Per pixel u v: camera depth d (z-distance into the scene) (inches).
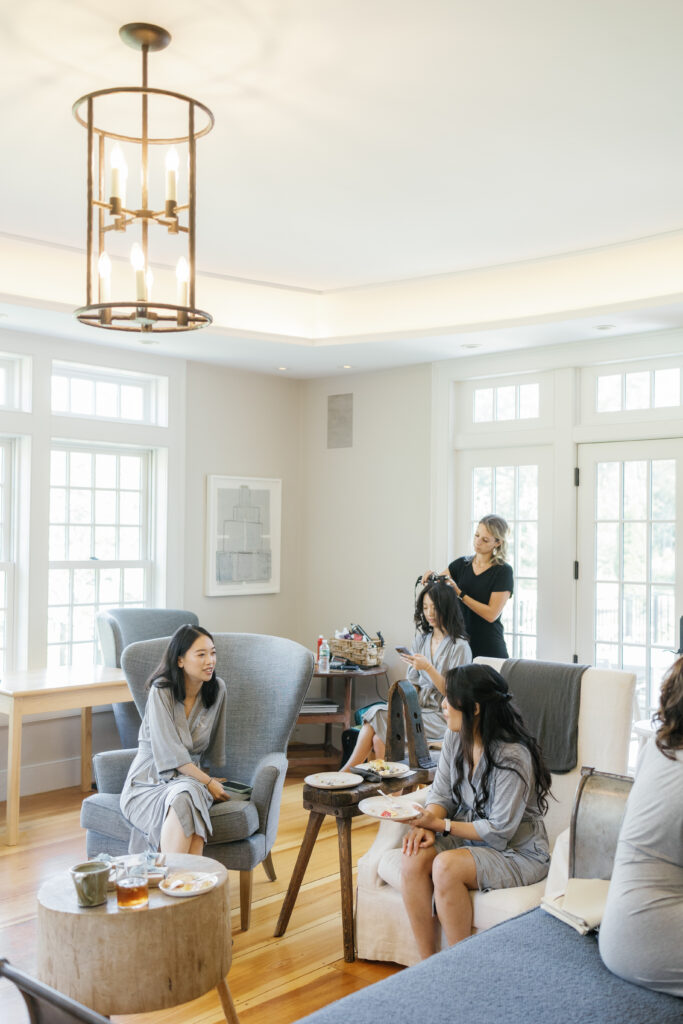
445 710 120.7
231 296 207.3
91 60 103.9
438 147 128.3
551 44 99.9
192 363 232.1
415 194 146.7
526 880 111.9
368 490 241.3
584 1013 78.1
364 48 101.0
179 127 121.5
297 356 222.1
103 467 222.8
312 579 253.4
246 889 133.8
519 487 216.8
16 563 204.8
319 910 142.8
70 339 206.7
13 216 158.1
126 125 120.9
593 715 125.6
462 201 149.8
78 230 165.5
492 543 191.0
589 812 103.6
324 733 246.4
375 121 119.7
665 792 84.3
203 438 234.8
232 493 239.8
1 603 202.7
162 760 132.5
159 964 92.5
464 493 225.5
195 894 96.3
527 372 213.3
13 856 163.8
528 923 96.8
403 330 205.5
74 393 216.1
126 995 91.9
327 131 122.8
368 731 182.9
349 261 184.4
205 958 96.0
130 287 193.8
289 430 254.5
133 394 227.0
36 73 106.8
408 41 99.4
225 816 129.6
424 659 160.1
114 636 199.8
